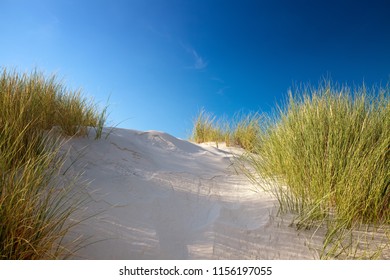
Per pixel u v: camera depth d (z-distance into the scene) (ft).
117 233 7.57
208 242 7.95
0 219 5.72
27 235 5.87
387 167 9.05
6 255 5.56
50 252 6.11
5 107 9.42
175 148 15.57
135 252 7.14
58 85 12.76
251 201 10.14
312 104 12.13
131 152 12.67
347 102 11.60
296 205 9.16
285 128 12.55
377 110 10.84
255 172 13.30
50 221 6.48
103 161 11.14
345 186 8.89
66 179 9.05
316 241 8.02
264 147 13.41
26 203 6.16
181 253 7.57
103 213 8.18
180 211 9.44
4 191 6.07
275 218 8.93
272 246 7.96
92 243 6.95
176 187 10.85
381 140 9.75
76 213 7.73
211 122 21.59
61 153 10.26
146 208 9.00
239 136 19.86
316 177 9.50
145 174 11.28
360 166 9.04
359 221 8.54
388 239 7.89
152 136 15.99
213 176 12.72
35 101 10.70
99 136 12.60
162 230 8.29
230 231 8.40
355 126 10.50
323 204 8.89
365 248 7.60
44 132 10.68
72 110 12.09
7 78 10.85
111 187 9.64
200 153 15.85
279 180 11.23
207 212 9.52
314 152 10.33
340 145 10.02
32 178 6.85
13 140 8.63
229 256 7.54
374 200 8.53
